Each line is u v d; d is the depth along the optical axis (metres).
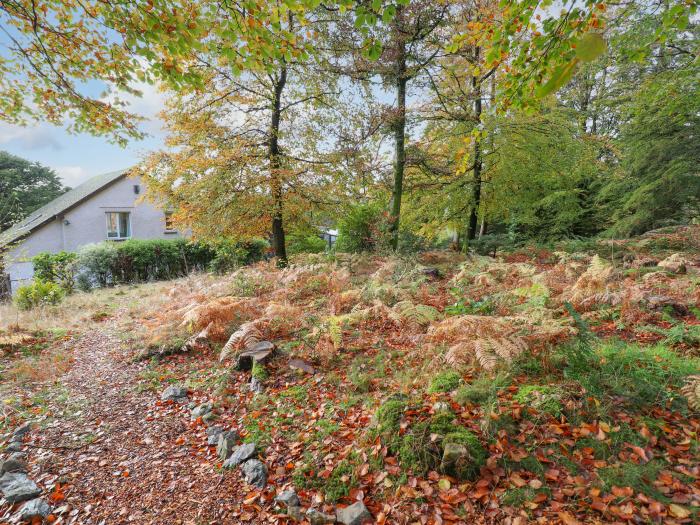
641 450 2.62
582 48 0.98
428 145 15.09
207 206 10.51
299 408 3.78
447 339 4.28
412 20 10.18
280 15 4.18
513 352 3.49
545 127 12.72
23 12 4.86
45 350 6.22
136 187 20.06
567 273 7.14
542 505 2.37
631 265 8.23
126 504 2.79
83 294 11.72
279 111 11.09
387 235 11.34
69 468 3.20
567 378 3.35
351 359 4.67
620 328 4.62
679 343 4.10
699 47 9.39
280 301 7.28
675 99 9.96
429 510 2.45
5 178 25.64
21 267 16.83
